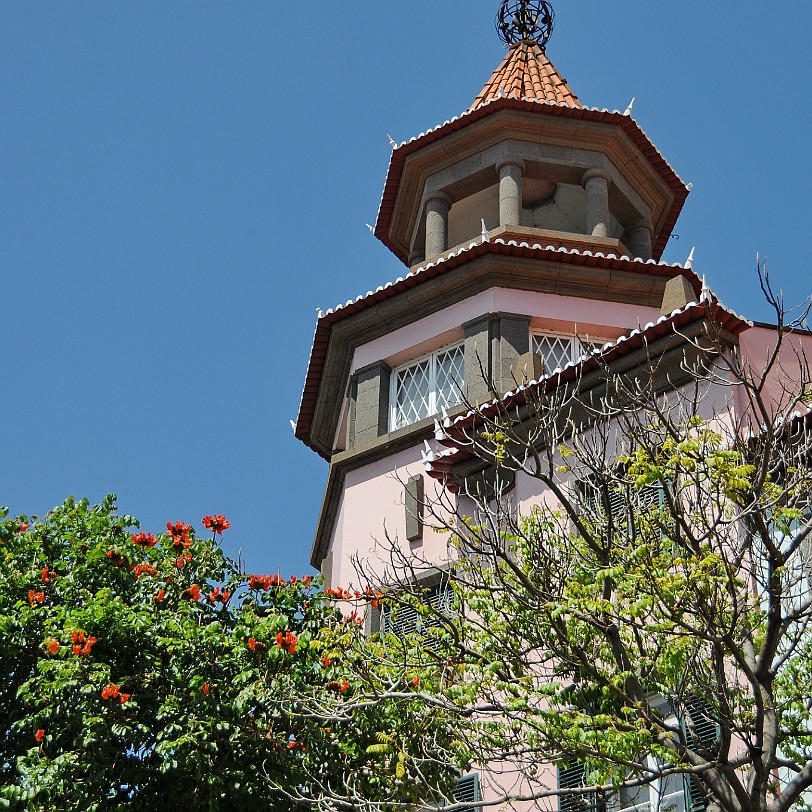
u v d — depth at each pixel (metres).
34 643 17.98
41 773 16.42
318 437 32.78
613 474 17.75
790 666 16.14
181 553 19.69
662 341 22.23
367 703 16.56
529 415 23.03
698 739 15.45
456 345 29.48
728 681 16.16
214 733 17.16
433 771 17.42
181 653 17.66
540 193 34.59
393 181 34.19
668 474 16.05
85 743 16.55
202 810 17.11
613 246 31.31
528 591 16.48
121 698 16.70
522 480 23.33
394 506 27.47
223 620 19.14
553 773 20.08
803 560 16.78
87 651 16.83
